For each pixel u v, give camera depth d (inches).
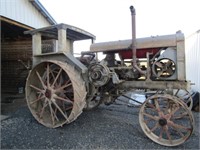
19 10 213.9
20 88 305.7
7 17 191.0
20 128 141.0
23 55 311.3
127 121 156.5
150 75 129.3
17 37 303.7
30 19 235.3
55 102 144.3
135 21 126.7
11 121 157.0
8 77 322.0
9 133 131.6
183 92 241.1
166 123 114.2
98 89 150.1
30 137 125.2
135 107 202.7
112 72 133.5
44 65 153.3
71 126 144.4
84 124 148.7
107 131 135.0
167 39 124.6
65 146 112.4
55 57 151.1
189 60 289.9
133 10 125.6
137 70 130.9
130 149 108.3
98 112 182.4
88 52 153.6
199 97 189.6
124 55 142.6
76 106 131.4
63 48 144.0
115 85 141.9
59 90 142.3
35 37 160.7
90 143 116.0
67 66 136.5
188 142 118.0
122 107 203.0
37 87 161.0
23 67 311.6
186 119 160.6
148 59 127.1
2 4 186.5
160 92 133.4
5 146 112.4
